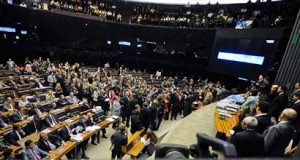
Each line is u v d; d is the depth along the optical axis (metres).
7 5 17.83
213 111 7.56
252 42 13.97
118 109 11.61
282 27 11.76
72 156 8.18
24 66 17.28
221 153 0.65
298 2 12.24
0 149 6.98
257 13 15.47
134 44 23.58
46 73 15.89
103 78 16.56
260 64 13.05
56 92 13.37
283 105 5.25
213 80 18.62
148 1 23.27
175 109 13.35
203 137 0.79
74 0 21.81
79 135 8.60
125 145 7.29
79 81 14.01
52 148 7.65
